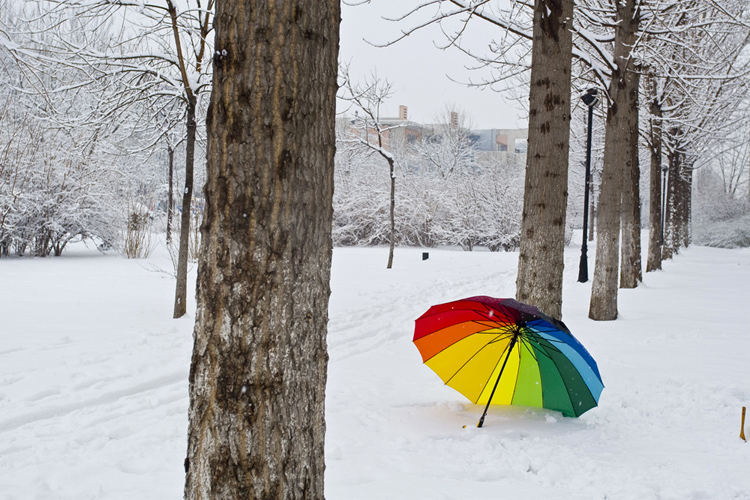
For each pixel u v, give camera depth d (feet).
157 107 35.91
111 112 33.91
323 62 7.06
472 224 97.25
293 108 6.74
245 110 6.65
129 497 11.68
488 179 101.14
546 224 23.38
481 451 14.35
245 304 6.59
